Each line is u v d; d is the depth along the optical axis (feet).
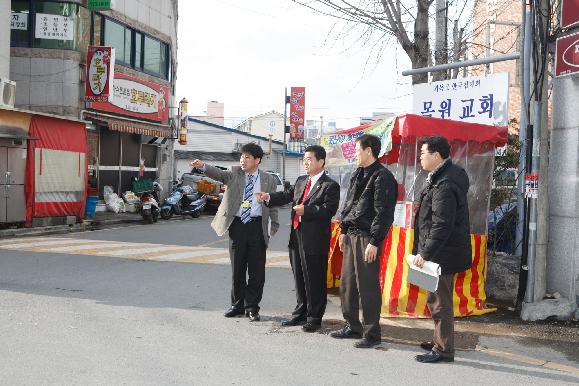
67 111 58.59
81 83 60.03
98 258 33.50
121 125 65.82
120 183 69.31
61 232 49.26
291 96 138.72
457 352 17.71
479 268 22.95
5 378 13.89
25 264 30.58
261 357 16.46
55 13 58.59
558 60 21.66
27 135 47.29
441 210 15.69
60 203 51.29
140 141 72.95
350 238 18.06
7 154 45.75
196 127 127.34
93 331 18.44
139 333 18.48
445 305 16.47
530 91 22.39
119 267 30.78
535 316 21.50
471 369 16.06
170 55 78.95
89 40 61.52
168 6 78.43
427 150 16.25
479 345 18.54
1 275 27.30
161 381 14.12
